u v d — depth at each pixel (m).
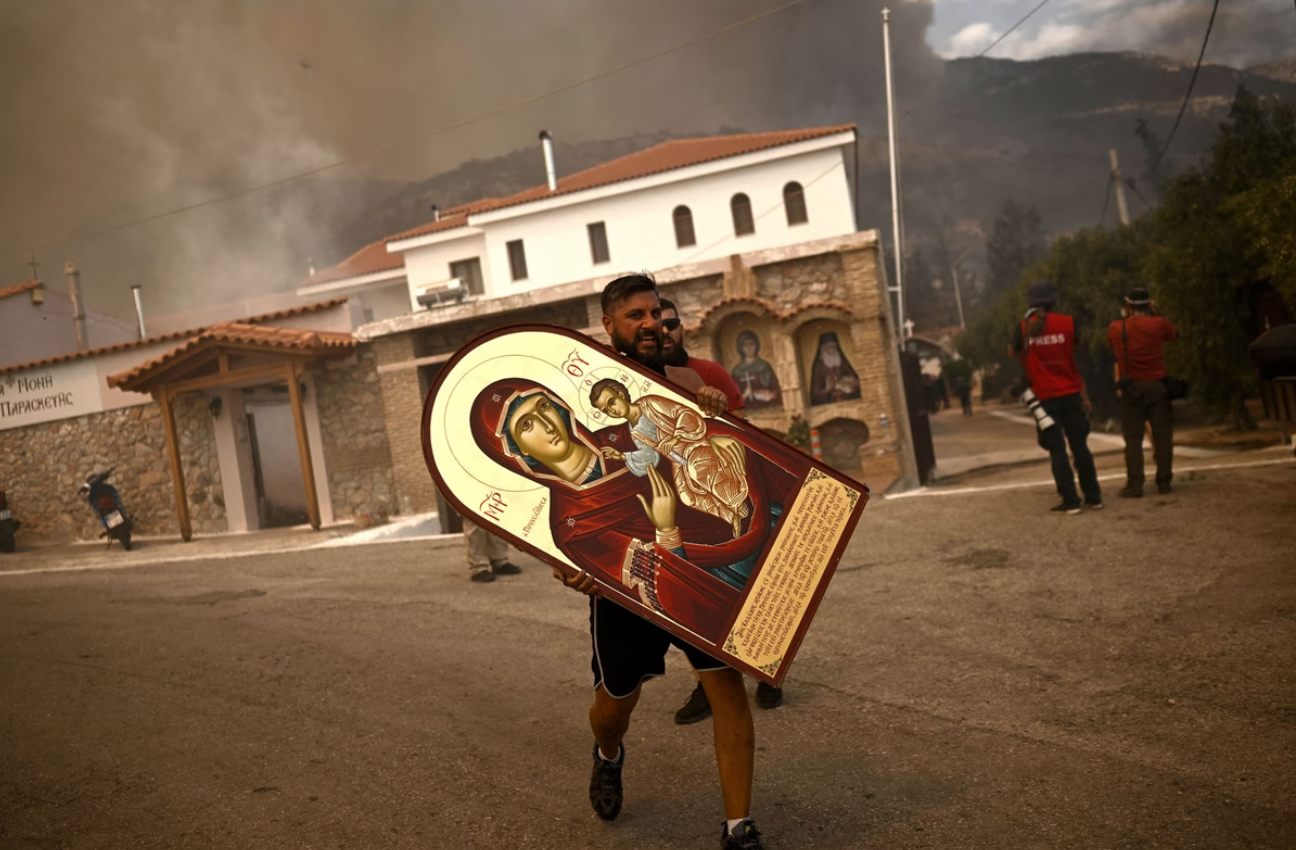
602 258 29.80
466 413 3.07
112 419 19.97
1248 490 7.74
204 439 19.28
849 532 3.11
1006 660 4.66
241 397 19.36
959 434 32.56
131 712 5.06
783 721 4.18
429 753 4.12
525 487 3.04
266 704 5.04
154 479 19.69
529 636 6.09
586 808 3.42
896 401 18.53
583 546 3.01
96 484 17.39
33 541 20.58
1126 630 4.86
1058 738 3.65
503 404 3.09
